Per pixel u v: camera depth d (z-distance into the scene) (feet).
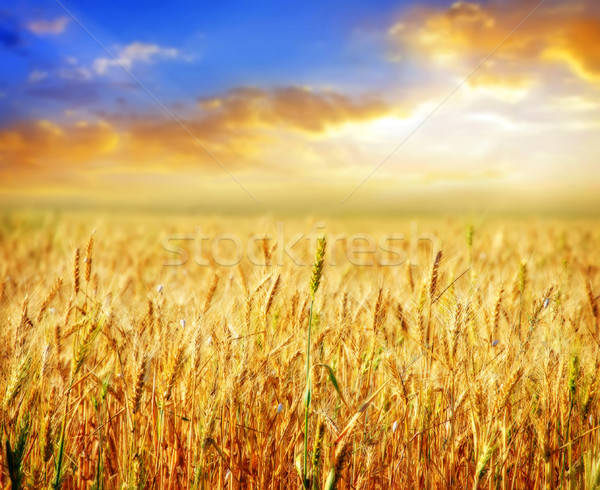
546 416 9.92
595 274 20.84
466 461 10.10
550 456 9.85
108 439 11.00
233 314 10.73
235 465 9.64
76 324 10.12
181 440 10.47
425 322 11.16
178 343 9.90
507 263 24.03
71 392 10.32
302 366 10.71
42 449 8.93
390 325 13.12
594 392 10.14
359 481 9.62
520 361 10.12
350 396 10.68
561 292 12.72
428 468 10.23
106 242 32.55
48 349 9.62
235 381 9.46
